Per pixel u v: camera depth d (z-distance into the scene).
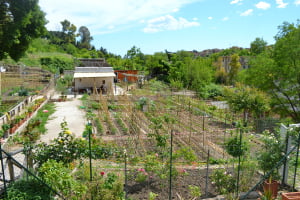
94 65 35.97
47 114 17.38
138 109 18.38
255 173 7.27
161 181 6.79
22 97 20.33
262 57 17.98
